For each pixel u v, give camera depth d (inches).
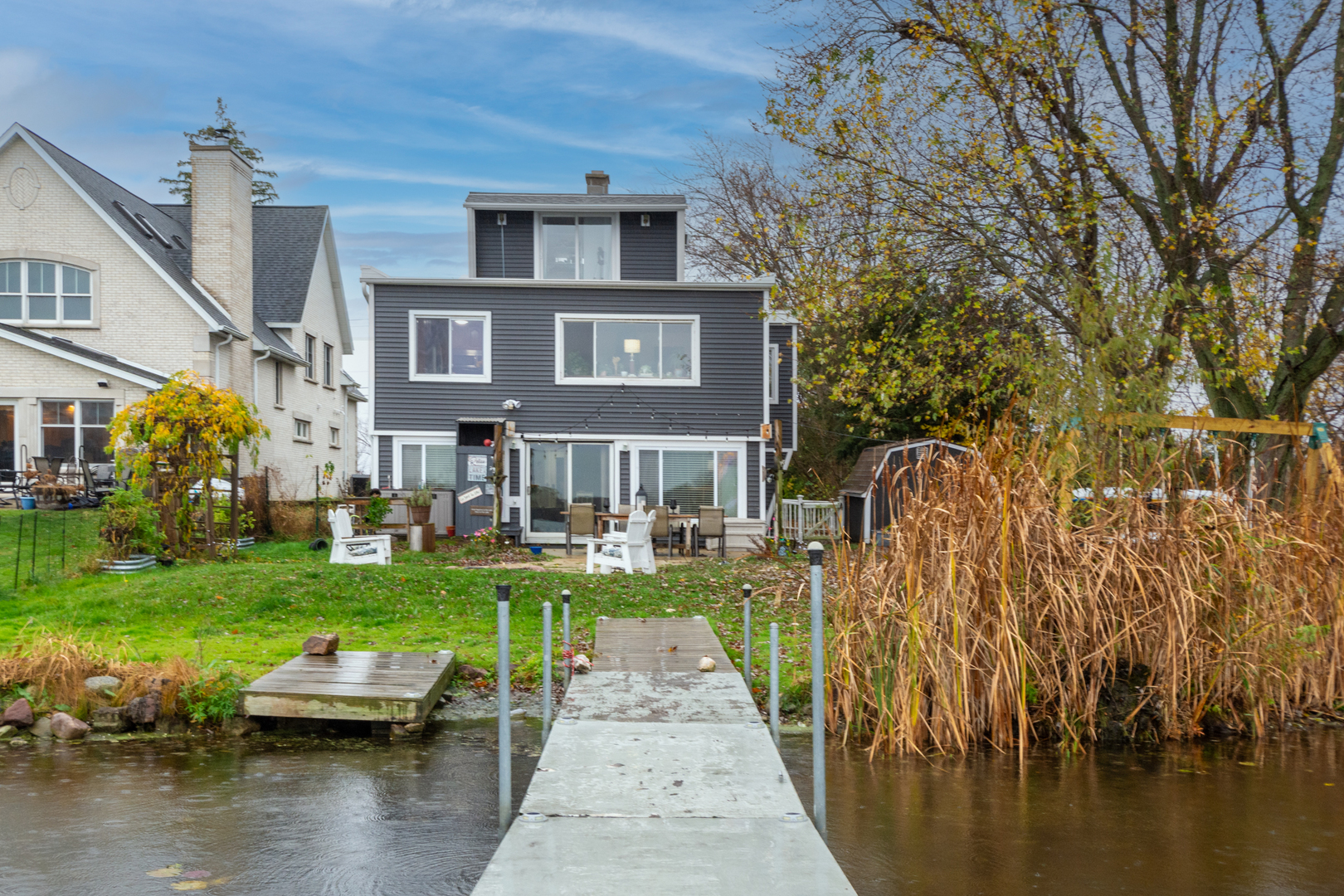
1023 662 295.3
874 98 628.7
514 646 407.8
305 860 204.8
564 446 879.7
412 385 867.4
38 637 355.3
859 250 676.1
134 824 225.9
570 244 1013.2
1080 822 236.2
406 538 806.5
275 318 1140.5
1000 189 605.0
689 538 841.5
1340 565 358.0
